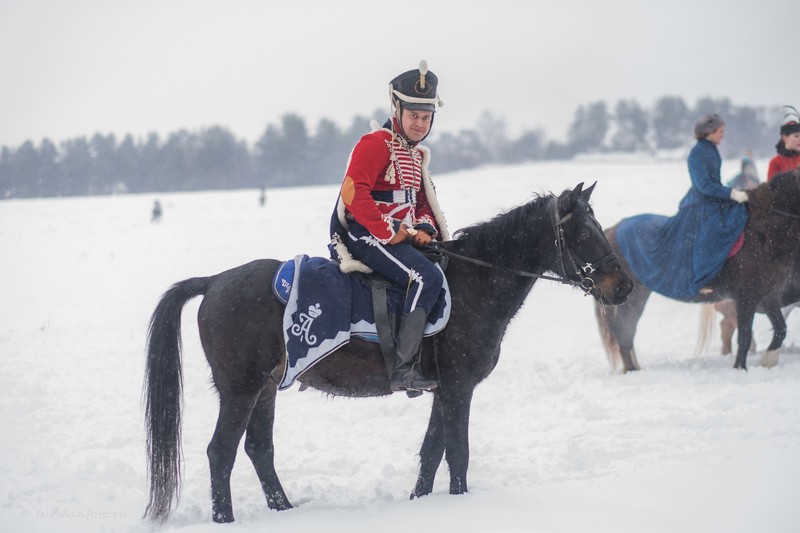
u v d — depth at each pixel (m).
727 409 9.15
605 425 8.94
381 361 6.61
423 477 6.92
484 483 7.14
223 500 6.40
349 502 6.90
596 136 150.38
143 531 6.24
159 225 39.16
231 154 141.88
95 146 137.50
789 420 8.20
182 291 6.73
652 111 150.50
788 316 14.92
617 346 12.06
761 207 11.35
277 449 8.99
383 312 6.54
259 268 6.75
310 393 11.35
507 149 146.50
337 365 6.58
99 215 47.69
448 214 34.25
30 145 131.25
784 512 5.71
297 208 46.12
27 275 23.72
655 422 8.81
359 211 6.50
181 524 6.48
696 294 11.77
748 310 11.44
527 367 13.02
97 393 11.26
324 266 6.69
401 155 6.78
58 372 12.49
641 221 12.34
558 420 9.51
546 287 20.06
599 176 58.22
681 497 6.28
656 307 17.56
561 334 15.74
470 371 6.70
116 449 8.83
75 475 7.79
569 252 6.77
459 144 147.12
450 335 6.67
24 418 9.96
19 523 6.48
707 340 13.23
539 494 6.61
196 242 30.55
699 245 11.55
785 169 12.67
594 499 6.39
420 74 6.66
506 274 6.82
